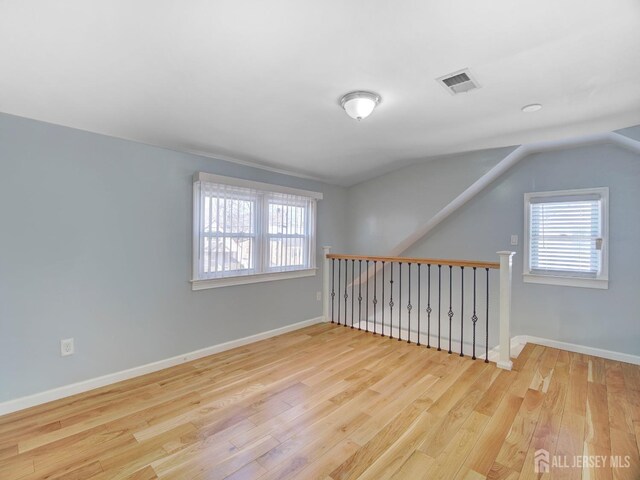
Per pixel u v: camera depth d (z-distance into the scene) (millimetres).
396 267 4969
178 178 2949
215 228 3176
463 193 3695
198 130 2584
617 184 3188
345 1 1312
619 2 1305
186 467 1638
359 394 2377
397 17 1404
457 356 3119
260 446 1799
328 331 3949
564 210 3494
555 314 3518
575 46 1599
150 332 2775
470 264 3057
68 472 1603
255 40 1551
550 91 2068
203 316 3131
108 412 2137
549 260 3588
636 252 3092
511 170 3836
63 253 2330
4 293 2102
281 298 3857
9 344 2125
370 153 3463
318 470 1621
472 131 2830
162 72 1802
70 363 2369
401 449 1777
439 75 1884
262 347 3379
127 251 2639
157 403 2250
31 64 1659
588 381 2613
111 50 1589
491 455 1728
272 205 3730
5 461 1676
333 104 2262
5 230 2102
